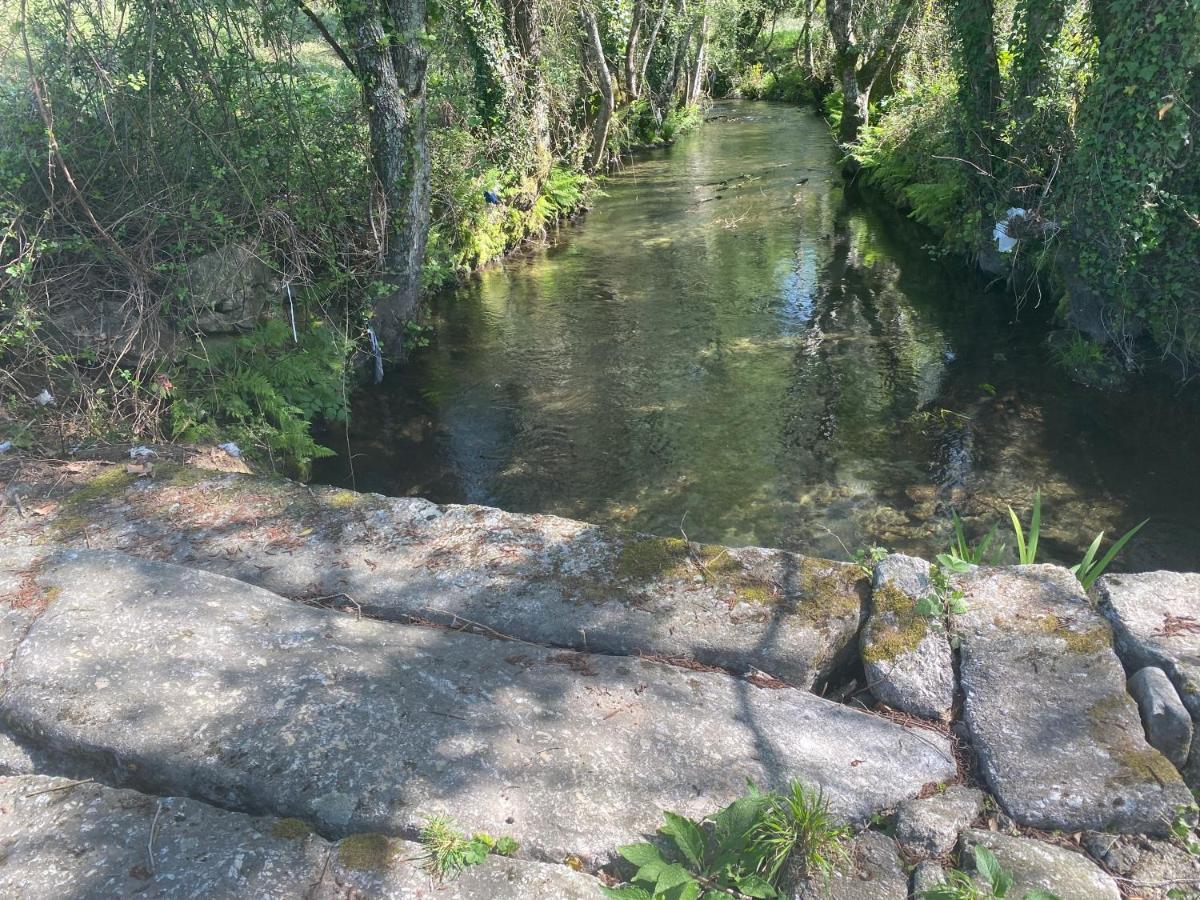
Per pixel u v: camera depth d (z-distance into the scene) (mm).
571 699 2711
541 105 14086
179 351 6672
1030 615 2938
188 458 4973
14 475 4273
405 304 8742
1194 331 7156
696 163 20375
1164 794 2330
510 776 2418
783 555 3354
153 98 6812
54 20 6625
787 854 2207
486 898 2066
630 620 3082
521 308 10539
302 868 2129
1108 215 7035
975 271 10891
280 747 2479
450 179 11414
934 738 2645
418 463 6926
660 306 10383
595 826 2293
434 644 2965
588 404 7836
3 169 6008
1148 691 2592
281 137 7602
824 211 14875
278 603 3139
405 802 2318
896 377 8055
